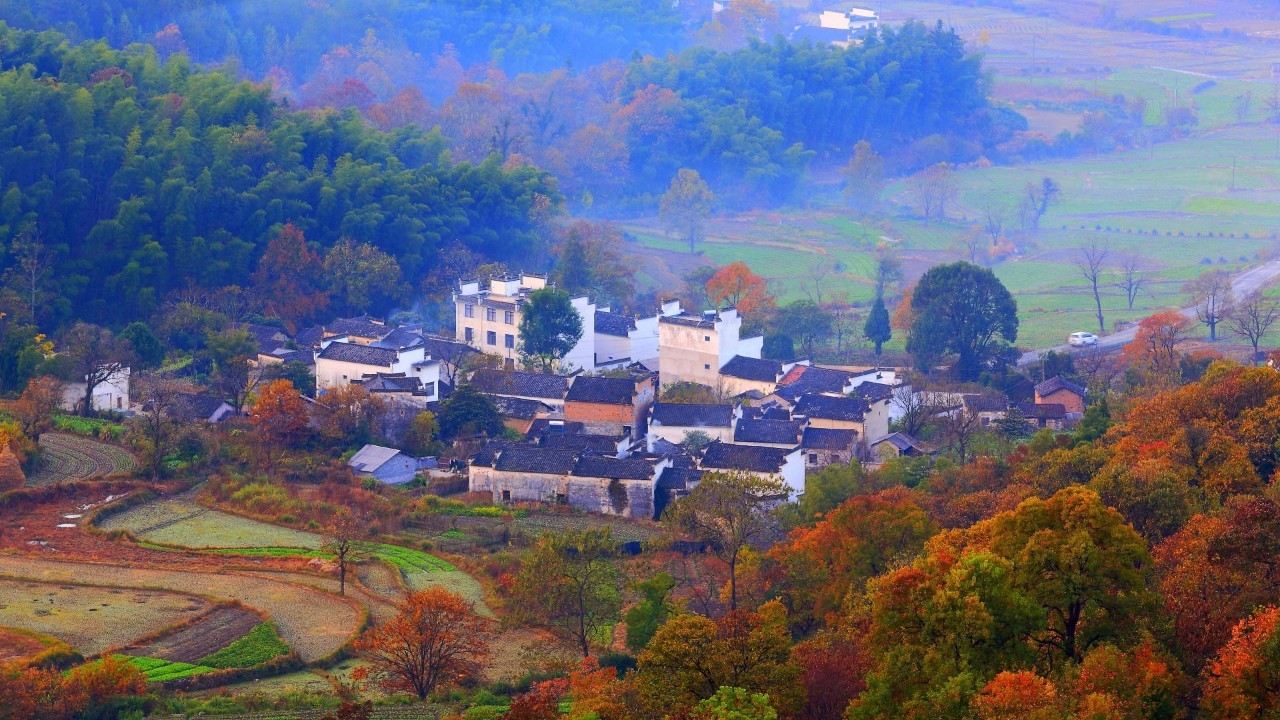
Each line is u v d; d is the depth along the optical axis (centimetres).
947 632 19412
